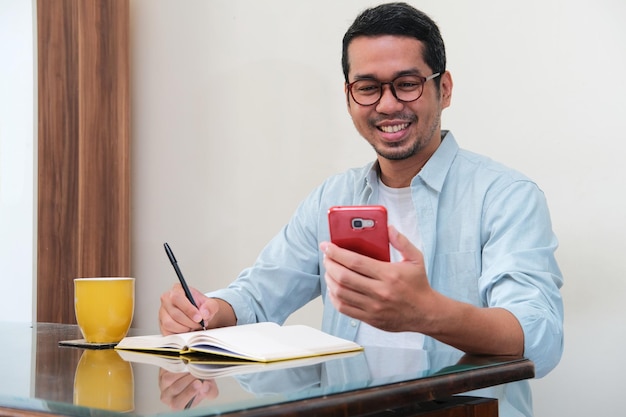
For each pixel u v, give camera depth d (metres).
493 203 1.64
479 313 1.16
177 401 0.71
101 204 2.96
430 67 1.67
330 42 2.67
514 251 1.50
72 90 2.91
